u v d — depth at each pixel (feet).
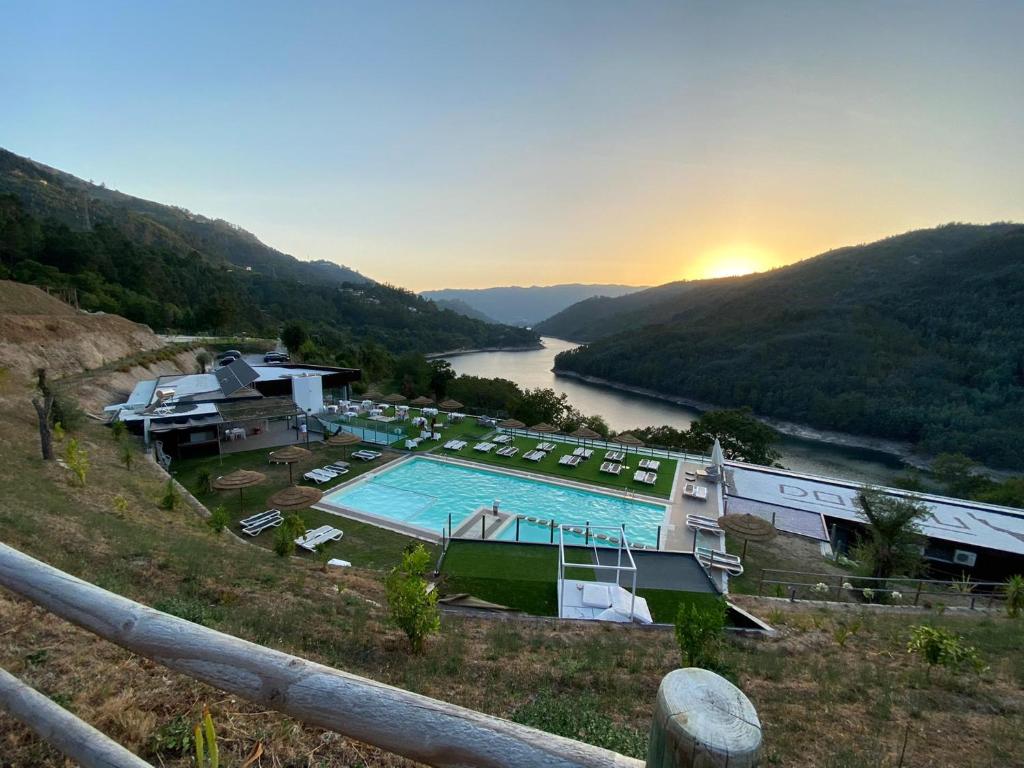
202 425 87.81
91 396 96.37
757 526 60.70
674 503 80.48
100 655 11.68
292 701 3.70
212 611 21.40
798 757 16.47
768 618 38.86
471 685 20.65
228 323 221.46
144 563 28.22
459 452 101.76
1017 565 67.00
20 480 39.70
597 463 98.32
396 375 192.54
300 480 80.33
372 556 57.47
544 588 46.26
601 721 16.63
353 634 24.30
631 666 25.27
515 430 120.88
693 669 2.77
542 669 23.67
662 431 135.03
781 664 26.68
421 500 78.18
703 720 2.27
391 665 21.43
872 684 23.88
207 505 67.36
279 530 45.44
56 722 5.34
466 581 47.39
